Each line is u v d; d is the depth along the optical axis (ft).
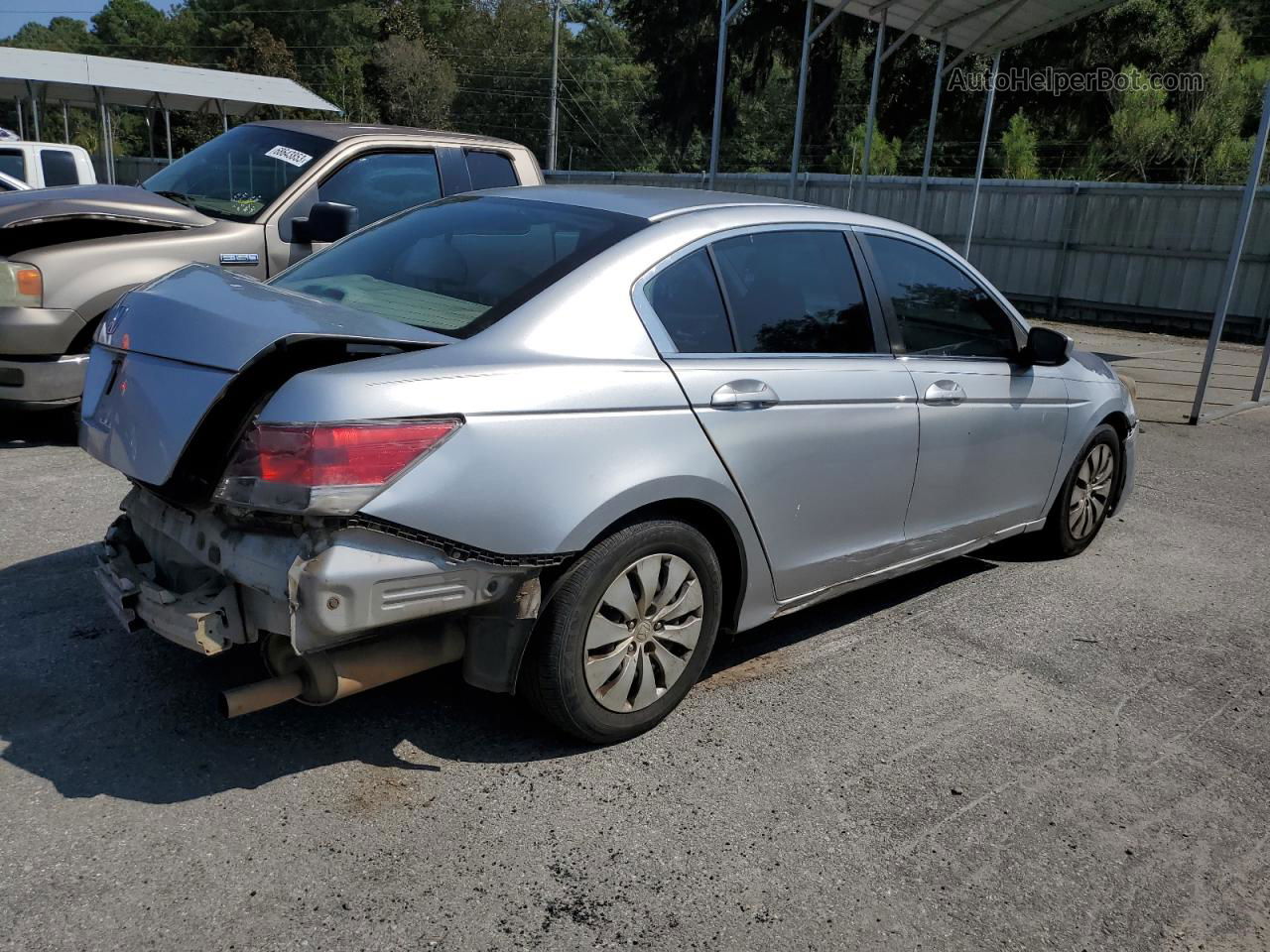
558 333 9.43
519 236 10.80
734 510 10.47
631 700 10.09
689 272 10.57
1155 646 13.79
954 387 13.10
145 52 270.87
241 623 8.63
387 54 163.02
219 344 8.30
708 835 8.89
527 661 9.43
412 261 10.97
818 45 120.06
